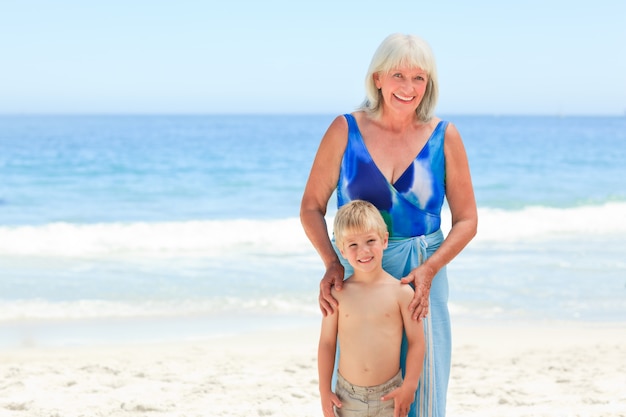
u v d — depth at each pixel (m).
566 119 192.38
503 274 11.84
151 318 9.27
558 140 61.62
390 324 3.57
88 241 15.25
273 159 40.12
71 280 11.50
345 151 3.75
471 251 14.01
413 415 3.64
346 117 3.79
